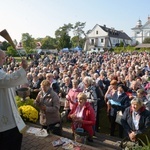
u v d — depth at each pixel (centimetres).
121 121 520
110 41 8100
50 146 471
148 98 650
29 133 533
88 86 680
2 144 291
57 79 1170
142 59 2583
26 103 668
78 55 3716
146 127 478
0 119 284
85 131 539
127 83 968
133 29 9488
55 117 542
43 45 9075
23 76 272
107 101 687
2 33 280
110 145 582
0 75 271
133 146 429
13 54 3841
